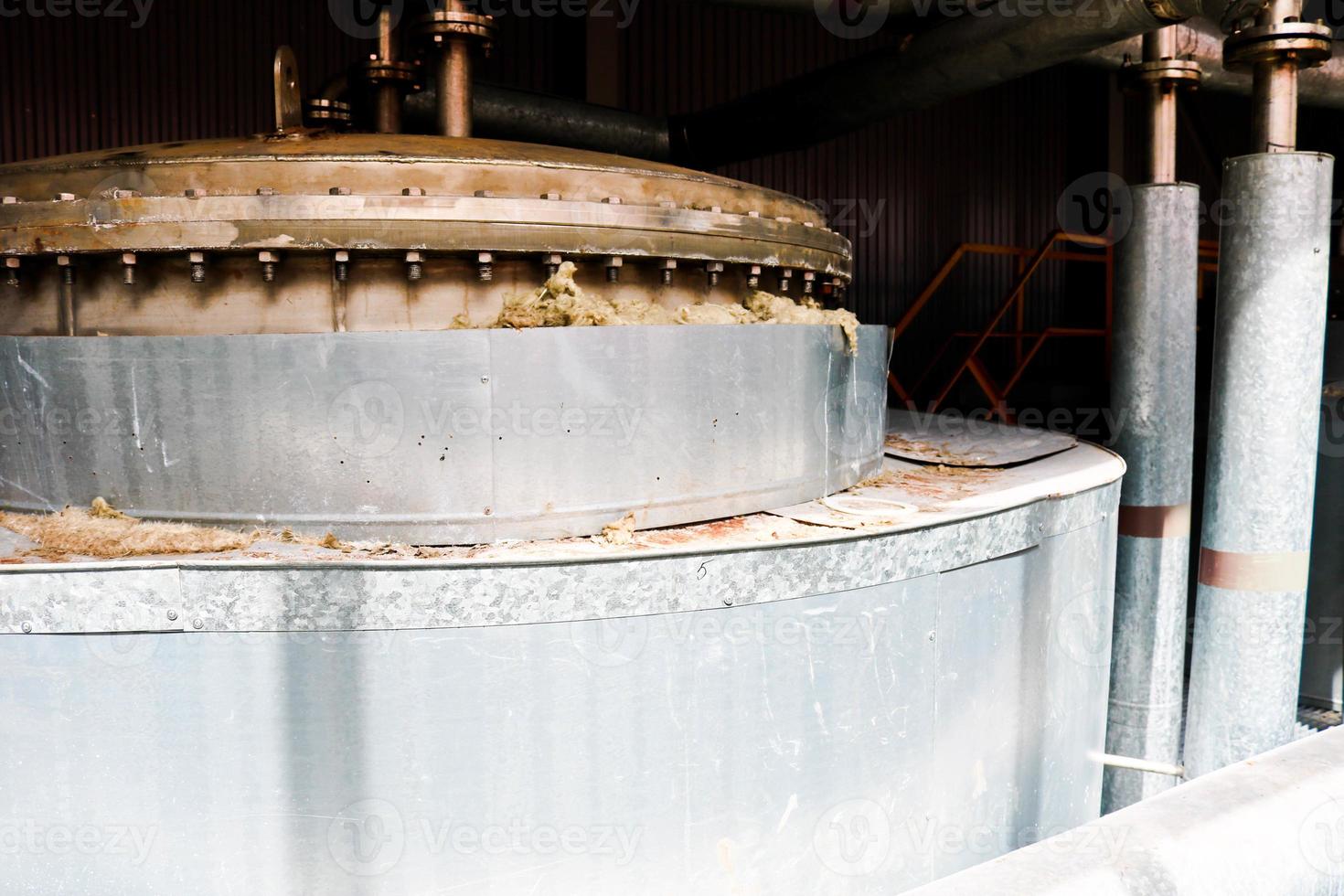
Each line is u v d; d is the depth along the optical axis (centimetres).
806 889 408
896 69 737
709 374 423
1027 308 1611
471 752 355
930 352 1492
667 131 938
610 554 354
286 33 1069
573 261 441
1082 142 1620
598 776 367
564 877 371
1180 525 706
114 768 350
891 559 408
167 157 419
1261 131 586
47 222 416
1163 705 714
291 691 346
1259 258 579
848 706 405
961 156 1502
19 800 352
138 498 400
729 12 1281
